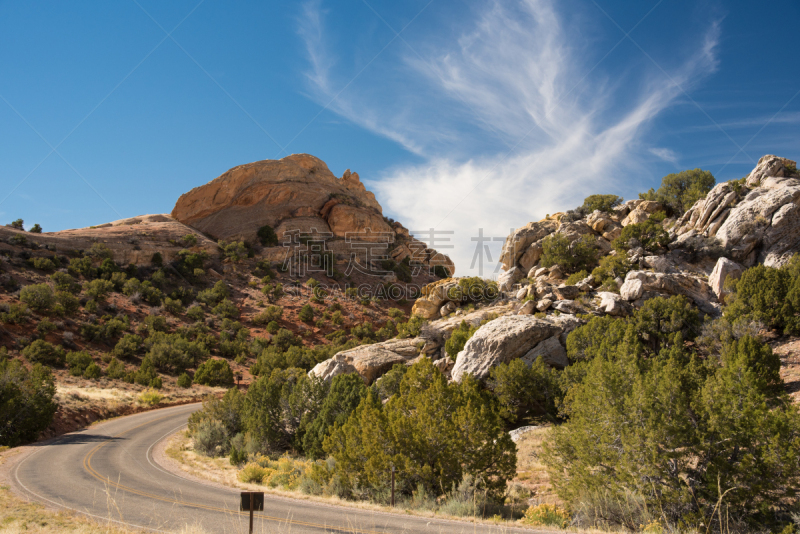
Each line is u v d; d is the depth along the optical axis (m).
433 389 18.72
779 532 10.60
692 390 14.66
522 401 29.19
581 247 49.56
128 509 13.26
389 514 13.04
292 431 30.53
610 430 13.62
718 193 44.66
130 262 98.12
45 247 91.12
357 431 18.09
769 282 28.78
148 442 29.98
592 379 15.24
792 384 21.23
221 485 18.62
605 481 13.16
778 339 26.98
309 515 12.70
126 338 66.75
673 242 44.31
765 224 38.81
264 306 94.44
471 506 13.74
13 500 14.08
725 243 40.12
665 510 11.95
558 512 12.93
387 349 44.19
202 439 28.56
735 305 29.55
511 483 17.70
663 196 56.62
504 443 16.94
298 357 69.12
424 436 17.19
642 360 22.78
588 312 36.75
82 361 56.34
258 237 120.12
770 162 45.66
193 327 79.00
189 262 102.69
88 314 73.06
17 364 31.58
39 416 29.55
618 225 54.44
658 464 12.23
